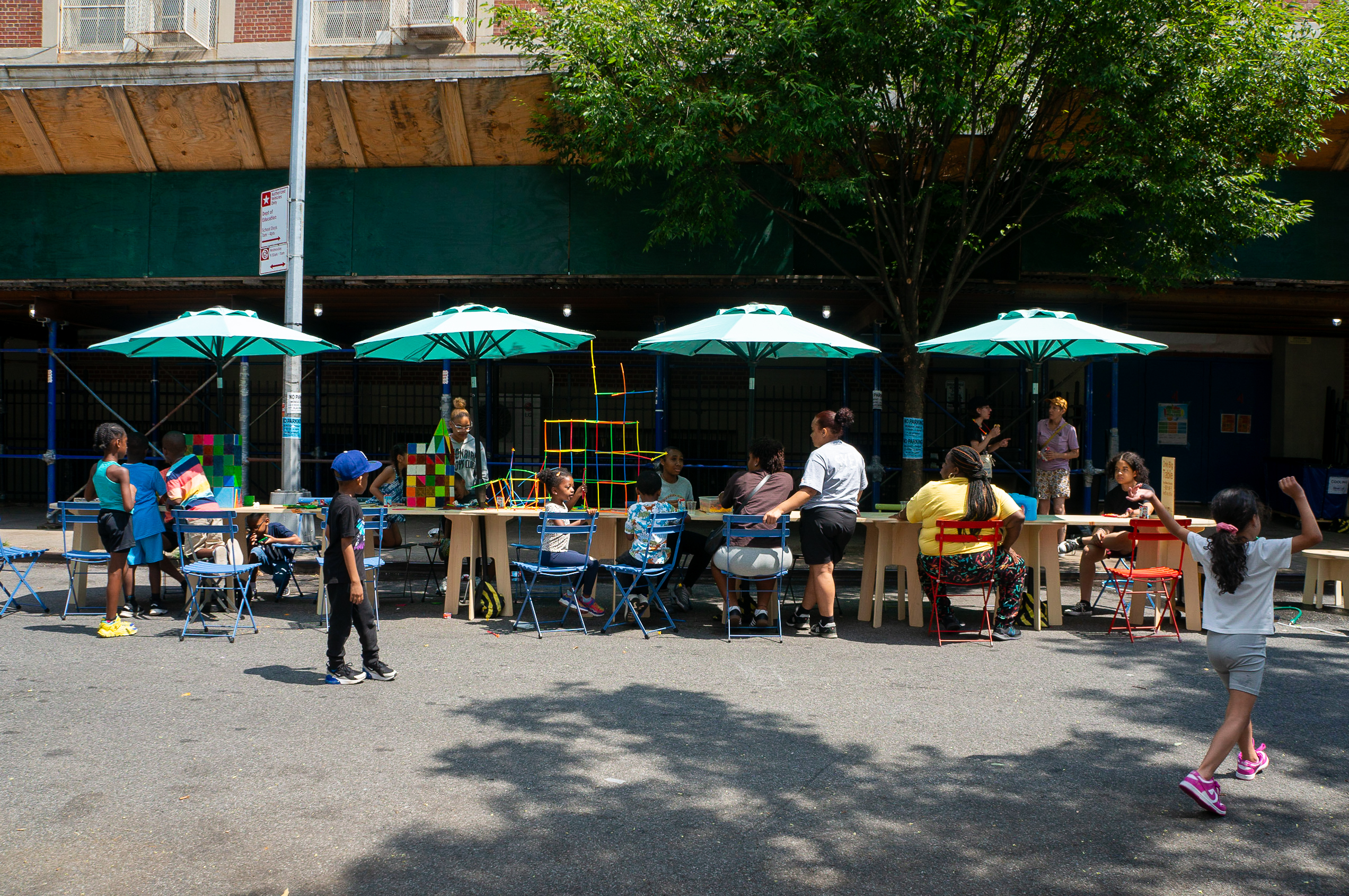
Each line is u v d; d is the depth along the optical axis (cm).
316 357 1497
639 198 1249
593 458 1666
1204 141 1038
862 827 399
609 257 1255
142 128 1263
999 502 751
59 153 1291
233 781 440
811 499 782
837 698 591
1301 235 1246
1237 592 425
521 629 796
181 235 1308
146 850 369
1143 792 442
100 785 433
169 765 459
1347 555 898
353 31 1423
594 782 445
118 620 743
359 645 727
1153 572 766
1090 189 1048
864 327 1463
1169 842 388
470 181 1274
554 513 775
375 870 355
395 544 1020
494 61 1330
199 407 1762
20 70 1338
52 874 348
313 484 1752
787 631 802
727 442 1700
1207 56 981
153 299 1418
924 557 765
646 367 1731
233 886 341
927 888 348
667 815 409
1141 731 529
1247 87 990
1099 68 981
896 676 648
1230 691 427
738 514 789
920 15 918
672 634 786
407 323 1666
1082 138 1097
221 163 1300
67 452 1719
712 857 370
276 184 1299
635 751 489
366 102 1216
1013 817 412
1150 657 708
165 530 823
